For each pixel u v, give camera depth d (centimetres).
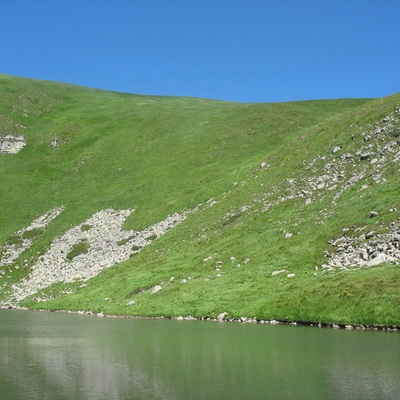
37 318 5019
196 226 7238
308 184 6769
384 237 4666
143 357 2914
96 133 14000
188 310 4594
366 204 5462
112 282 6125
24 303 6291
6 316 5278
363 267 4391
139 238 7700
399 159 6100
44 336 3797
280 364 2605
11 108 15838
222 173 9288
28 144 13412
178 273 5741
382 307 3562
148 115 14700
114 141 13100
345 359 2647
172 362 2747
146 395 2144
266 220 6319
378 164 6284
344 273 4338
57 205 9956
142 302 5131
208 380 2353
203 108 14675
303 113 12575
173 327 4006
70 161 12375
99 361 2842
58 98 18062
